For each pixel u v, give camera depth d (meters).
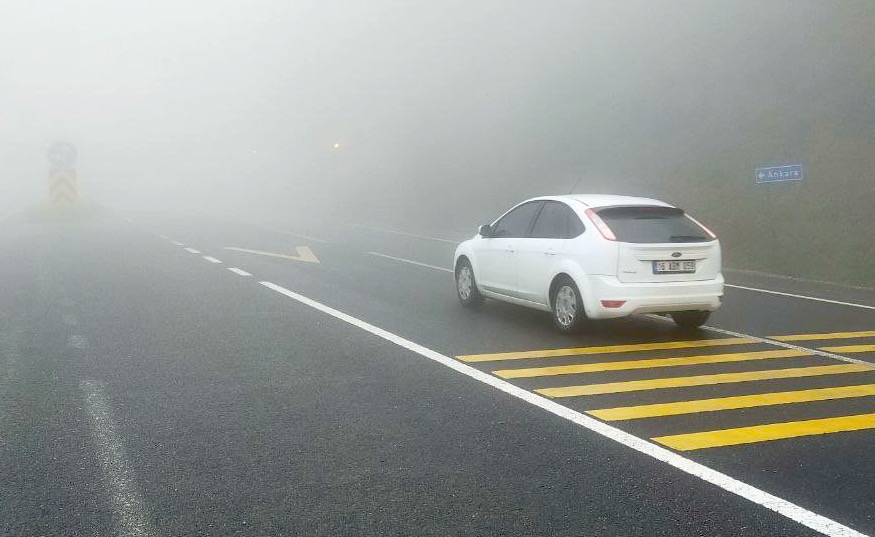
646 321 9.68
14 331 8.63
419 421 5.51
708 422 5.51
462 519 3.91
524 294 9.35
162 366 7.09
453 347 8.00
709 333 8.94
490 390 6.34
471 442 5.07
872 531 3.78
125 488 4.29
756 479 4.44
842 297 12.20
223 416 5.61
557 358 7.53
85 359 7.34
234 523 3.87
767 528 3.81
